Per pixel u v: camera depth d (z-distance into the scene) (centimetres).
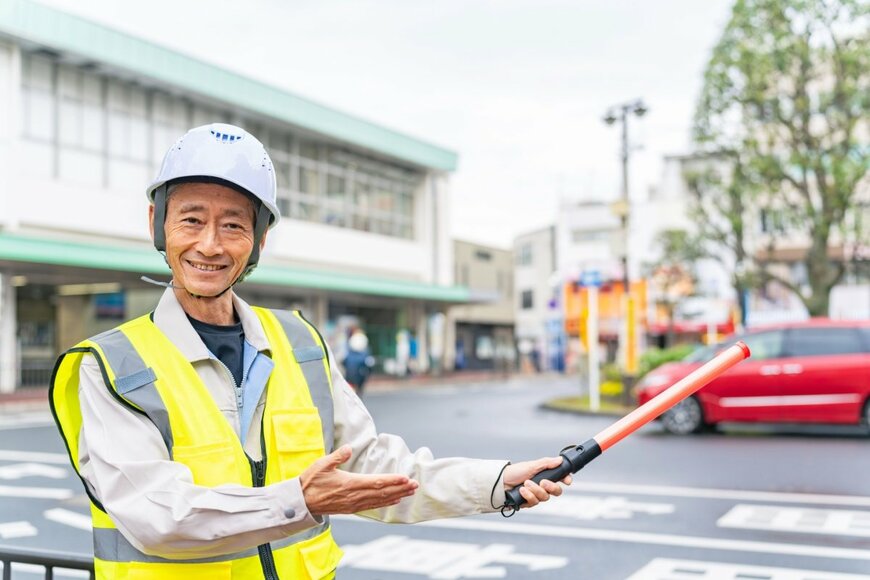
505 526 593
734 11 1689
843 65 1659
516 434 1164
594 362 1519
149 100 2111
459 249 4103
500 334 4497
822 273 1794
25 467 871
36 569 498
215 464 139
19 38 1745
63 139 1891
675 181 3700
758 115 1747
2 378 1780
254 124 2469
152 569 136
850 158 1702
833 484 739
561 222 4103
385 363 3136
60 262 1717
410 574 481
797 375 1085
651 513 629
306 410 153
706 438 1094
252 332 156
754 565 489
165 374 142
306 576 148
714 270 3409
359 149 2855
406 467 159
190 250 148
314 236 2656
